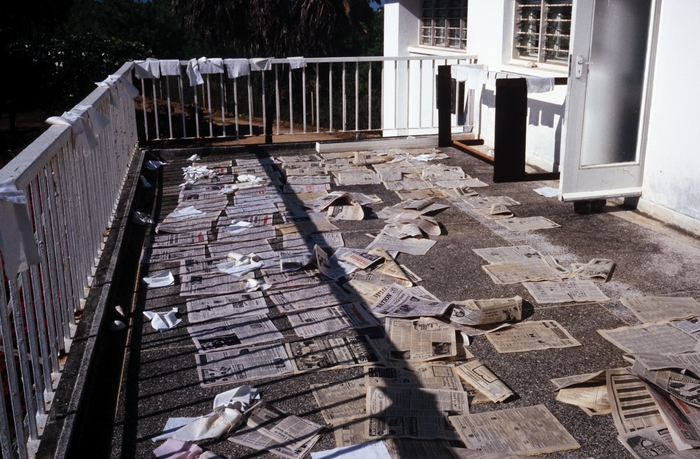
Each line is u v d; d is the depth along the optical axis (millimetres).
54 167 2859
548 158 6332
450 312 3320
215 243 4402
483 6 7469
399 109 10617
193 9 15148
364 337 3094
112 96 4953
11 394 2004
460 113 8594
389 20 10586
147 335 3158
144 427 2451
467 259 4094
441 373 2777
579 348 3006
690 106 4387
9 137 16031
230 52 21422
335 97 18344
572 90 4645
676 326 3172
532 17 6844
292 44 15336
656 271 3852
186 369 2848
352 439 2344
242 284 3730
